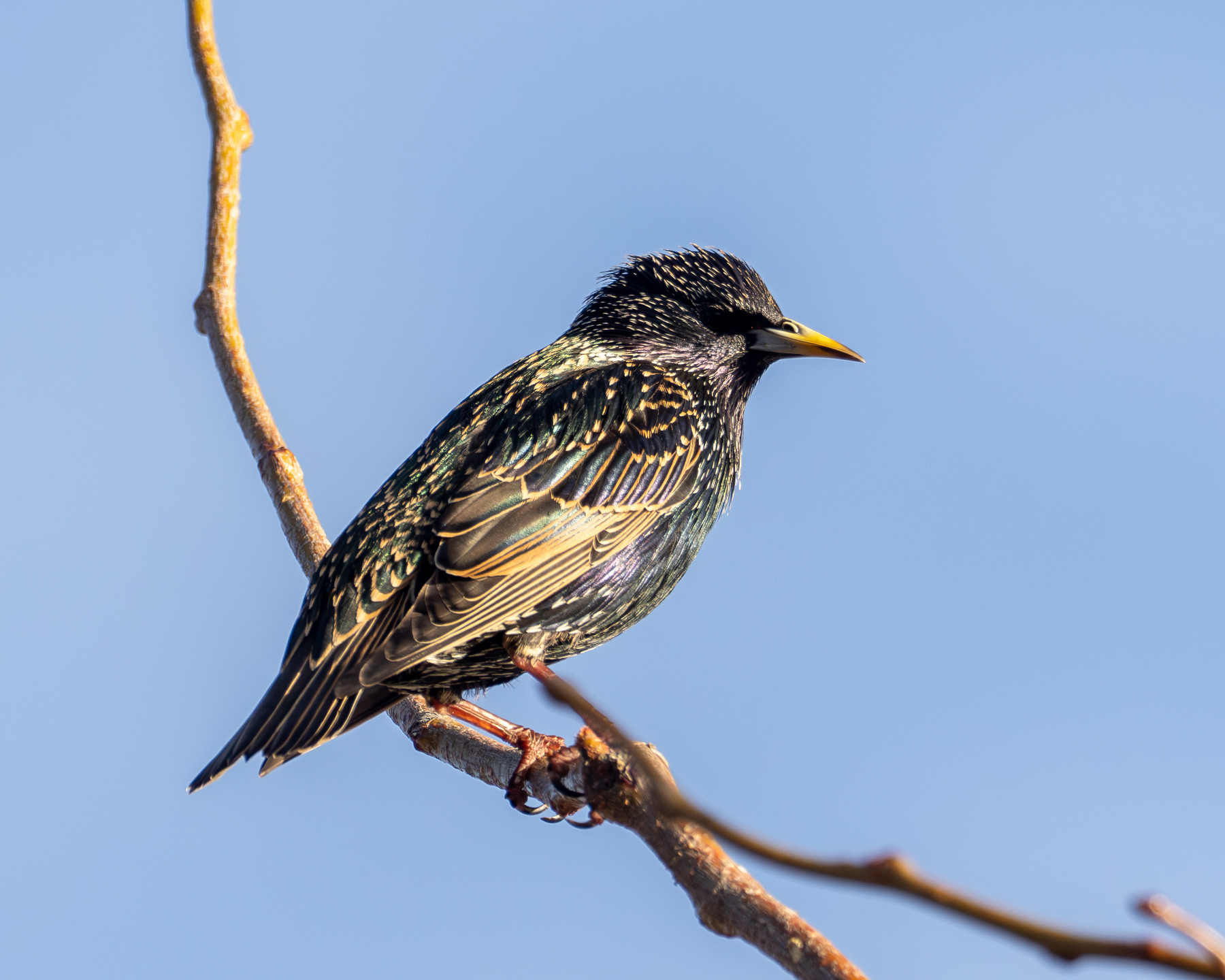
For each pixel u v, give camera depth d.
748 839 3.58
